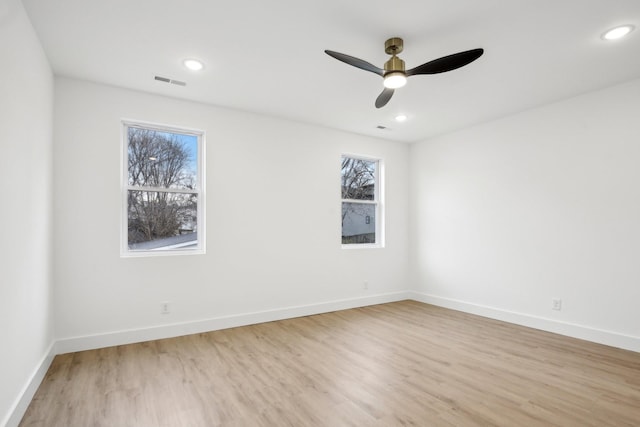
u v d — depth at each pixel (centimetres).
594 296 348
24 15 214
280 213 434
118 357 304
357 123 459
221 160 394
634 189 323
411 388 249
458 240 486
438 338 360
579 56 276
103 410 218
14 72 196
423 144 544
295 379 263
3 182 180
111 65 294
